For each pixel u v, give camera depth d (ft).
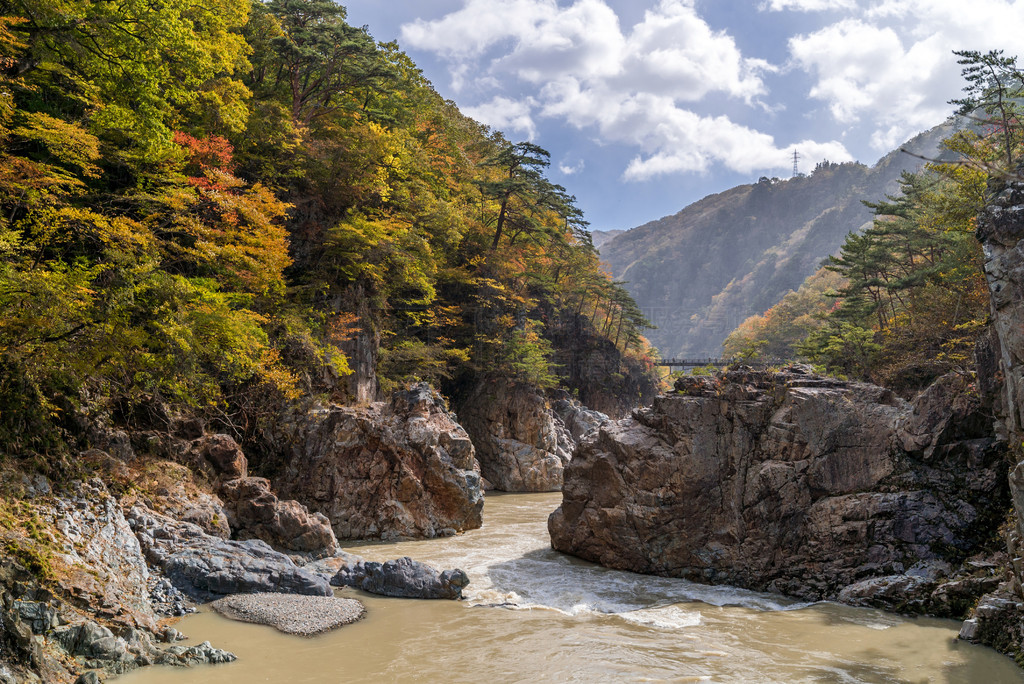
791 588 70.95
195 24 103.24
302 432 109.60
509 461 199.21
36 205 70.79
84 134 72.28
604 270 393.70
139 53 81.87
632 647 53.52
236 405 109.19
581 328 301.63
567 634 56.65
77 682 39.78
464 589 71.46
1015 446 60.59
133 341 65.82
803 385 79.05
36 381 60.59
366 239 138.41
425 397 118.32
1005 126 98.73
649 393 352.49
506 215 249.14
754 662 50.31
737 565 74.54
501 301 221.66
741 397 79.00
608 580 76.43
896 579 65.05
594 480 86.94
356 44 158.40
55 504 55.16
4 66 69.31
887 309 208.03
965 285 147.13
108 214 89.40
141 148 91.91
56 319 56.39
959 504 67.41
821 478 72.79
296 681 44.86
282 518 82.07
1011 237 59.00
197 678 44.29
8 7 67.87
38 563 47.78
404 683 45.11
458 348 213.05
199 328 82.28
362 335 146.20
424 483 110.42
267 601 61.11
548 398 240.53
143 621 51.24
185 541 67.00
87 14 73.51
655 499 79.41
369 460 109.09
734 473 77.15
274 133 136.56
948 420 68.49
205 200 99.50
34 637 39.81
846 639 55.77
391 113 193.57
